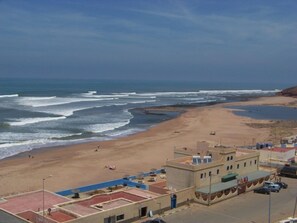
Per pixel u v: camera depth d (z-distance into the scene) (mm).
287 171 67750
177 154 62688
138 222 46625
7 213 42656
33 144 96500
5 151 88500
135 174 69625
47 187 62688
